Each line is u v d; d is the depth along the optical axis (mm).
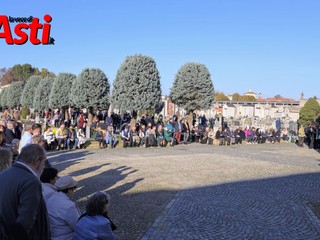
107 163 17609
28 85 51625
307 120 62875
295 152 26062
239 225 8617
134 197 11047
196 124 34719
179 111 50062
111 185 12609
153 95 29734
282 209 10172
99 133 24547
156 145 26734
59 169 15523
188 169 16656
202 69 33312
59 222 4379
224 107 61906
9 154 4180
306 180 14820
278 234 8086
